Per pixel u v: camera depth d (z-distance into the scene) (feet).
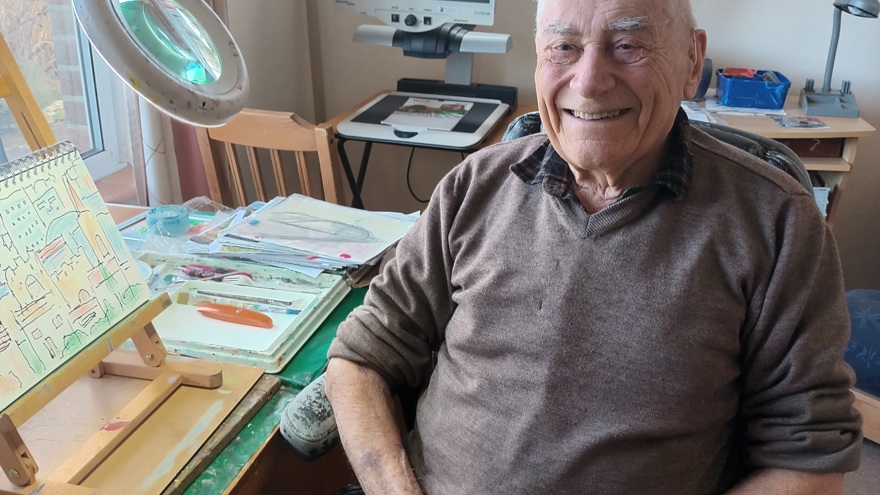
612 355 3.01
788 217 2.92
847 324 2.95
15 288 2.75
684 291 2.93
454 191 3.67
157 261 4.51
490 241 3.44
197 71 3.12
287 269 4.39
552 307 3.12
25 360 2.73
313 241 4.61
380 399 3.60
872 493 5.93
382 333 3.75
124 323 3.16
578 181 3.37
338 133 6.81
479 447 3.25
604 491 3.04
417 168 9.26
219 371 3.37
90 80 6.52
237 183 6.41
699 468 3.10
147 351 3.37
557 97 3.13
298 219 4.92
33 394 2.72
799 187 3.00
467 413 3.35
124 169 6.91
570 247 3.14
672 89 3.03
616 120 3.01
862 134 6.47
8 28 5.65
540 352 3.13
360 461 3.34
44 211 2.94
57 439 3.05
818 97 7.05
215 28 3.38
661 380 2.95
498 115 7.16
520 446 3.12
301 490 4.41
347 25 8.71
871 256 8.34
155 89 2.85
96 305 3.07
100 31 2.74
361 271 4.47
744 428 3.20
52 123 6.25
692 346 2.93
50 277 2.90
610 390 3.01
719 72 7.52
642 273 3.00
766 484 2.97
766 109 7.11
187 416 3.18
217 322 3.93
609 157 3.04
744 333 3.02
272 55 8.25
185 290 4.18
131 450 2.99
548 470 3.07
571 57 3.03
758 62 7.83
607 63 2.94
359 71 8.92
